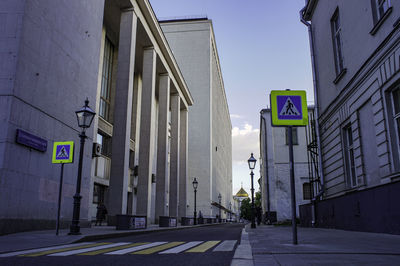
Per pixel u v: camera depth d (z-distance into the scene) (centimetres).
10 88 1126
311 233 1236
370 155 1297
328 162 1817
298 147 3419
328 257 512
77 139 1543
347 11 1516
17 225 1118
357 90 1397
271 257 525
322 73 1902
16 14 1186
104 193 2377
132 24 2144
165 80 3122
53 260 549
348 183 1572
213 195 6019
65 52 1460
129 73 2058
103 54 2392
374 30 1233
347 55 1525
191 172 5650
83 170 1584
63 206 1404
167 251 680
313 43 2041
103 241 996
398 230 1013
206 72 5991
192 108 5884
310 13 2095
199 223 3694
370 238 925
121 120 1986
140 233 1477
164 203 2883
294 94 759
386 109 1158
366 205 1250
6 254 643
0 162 1068
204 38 6141
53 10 1375
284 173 3372
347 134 1602
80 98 1582
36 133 1241
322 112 1903
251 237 1093
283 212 3297
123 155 1931
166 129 3027
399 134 1111
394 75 1100
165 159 2972
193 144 5759
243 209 12731
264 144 3588
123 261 534
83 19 1633
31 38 1227
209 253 642
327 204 1733
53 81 1362
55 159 1091
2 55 1153
